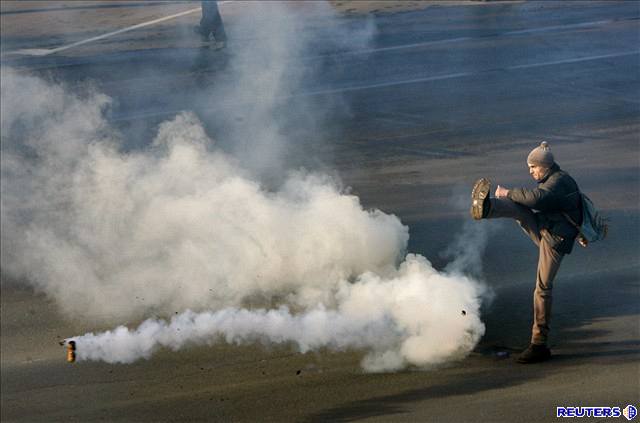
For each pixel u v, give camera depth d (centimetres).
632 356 1083
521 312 1255
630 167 1931
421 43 3359
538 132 2223
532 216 1091
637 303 1261
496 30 3578
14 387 1111
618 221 1612
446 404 973
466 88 2686
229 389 1064
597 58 3036
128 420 998
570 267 1419
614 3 4166
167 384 1093
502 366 1084
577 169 1925
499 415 924
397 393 1021
